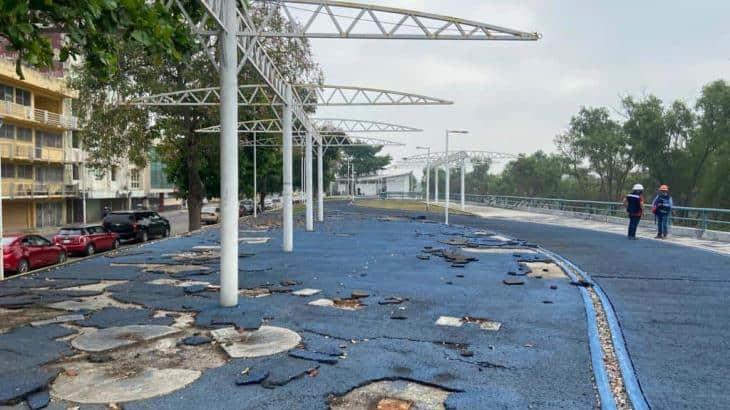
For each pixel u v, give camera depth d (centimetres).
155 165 6425
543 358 596
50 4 613
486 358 596
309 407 471
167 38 709
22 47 637
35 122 3828
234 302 860
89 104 2509
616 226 2628
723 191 3597
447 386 515
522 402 479
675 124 4009
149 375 549
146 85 2447
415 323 751
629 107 4209
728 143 3600
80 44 693
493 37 975
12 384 514
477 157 4728
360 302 897
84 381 533
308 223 2409
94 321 764
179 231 3953
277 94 1412
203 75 2498
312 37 963
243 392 504
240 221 3278
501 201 5222
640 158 4219
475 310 830
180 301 902
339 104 1678
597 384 520
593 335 689
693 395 495
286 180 1608
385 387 518
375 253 1588
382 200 7519
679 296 925
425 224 2914
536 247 1719
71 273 1230
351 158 10725
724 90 3700
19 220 3953
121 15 674
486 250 1662
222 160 848
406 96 1688
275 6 1841
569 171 5081
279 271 1233
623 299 900
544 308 841
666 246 1677
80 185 4481
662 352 617
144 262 1422
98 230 2420
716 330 709
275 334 691
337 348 629
